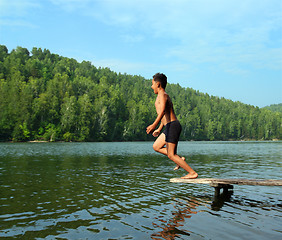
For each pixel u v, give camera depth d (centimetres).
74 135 7969
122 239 320
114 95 10619
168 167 1227
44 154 2255
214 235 336
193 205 505
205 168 1172
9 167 1207
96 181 802
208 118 15250
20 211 454
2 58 13212
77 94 10638
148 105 12812
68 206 491
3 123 6906
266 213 448
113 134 9100
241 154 2336
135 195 597
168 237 327
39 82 9494
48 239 320
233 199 562
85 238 324
